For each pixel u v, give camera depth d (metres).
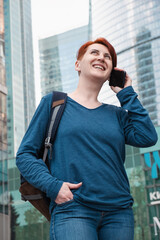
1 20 34.44
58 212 2.05
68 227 1.98
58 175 2.18
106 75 2.53
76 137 2.22
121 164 2.29
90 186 2.10
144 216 31.11
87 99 2.52
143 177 32.31
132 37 98.88
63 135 2.25
